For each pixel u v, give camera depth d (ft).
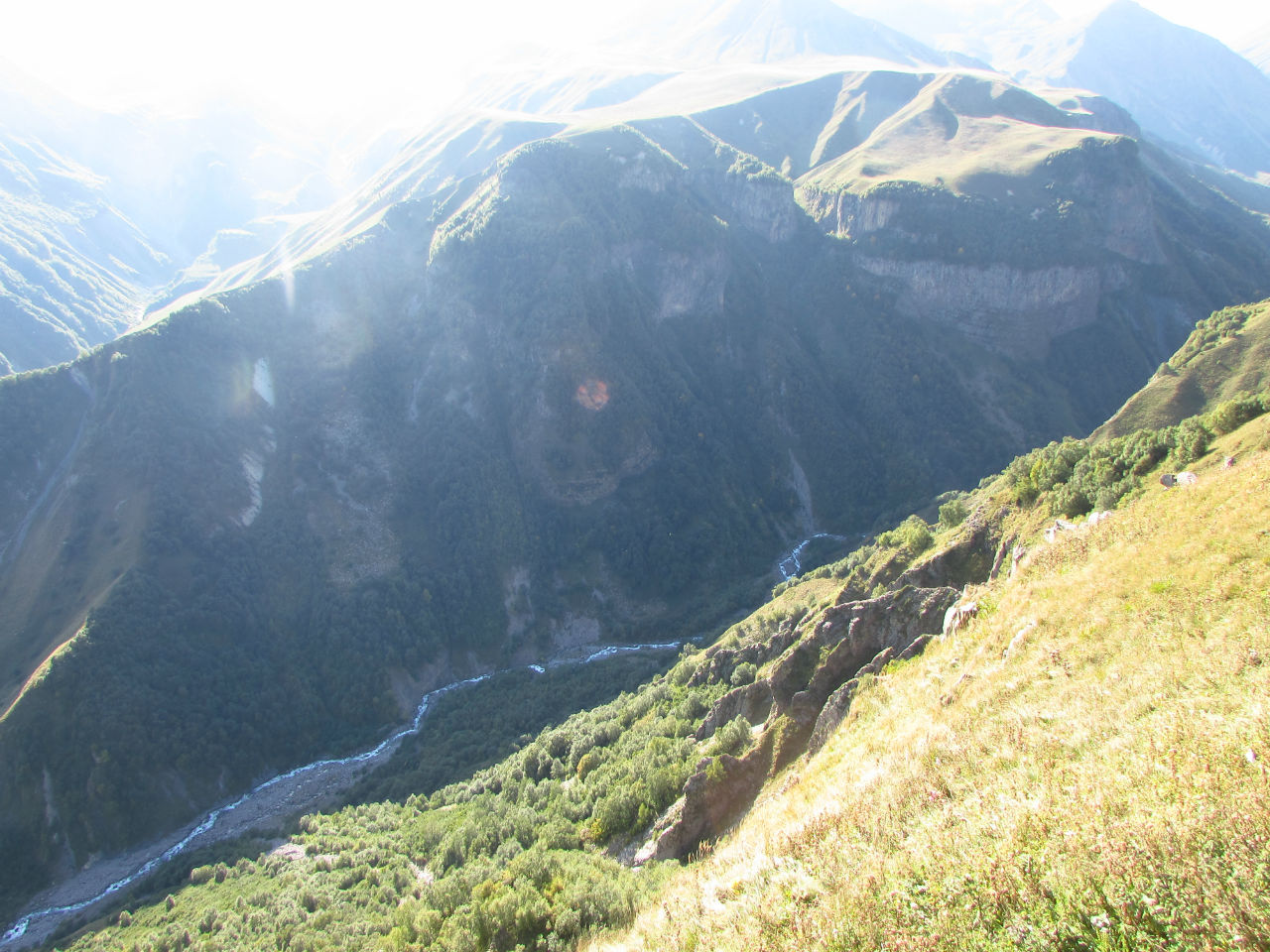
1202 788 43.04
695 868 104.01
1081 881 39.99
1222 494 95.81
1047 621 93.45
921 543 230.48
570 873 144.05
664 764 192.85
